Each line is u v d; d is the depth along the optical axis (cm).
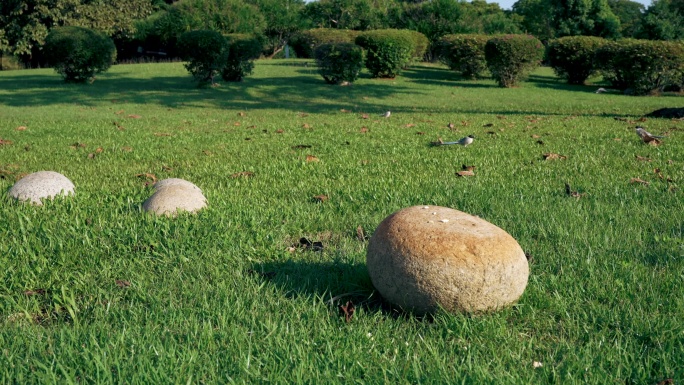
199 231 470
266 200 594
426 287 328
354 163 780
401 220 352
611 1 5894
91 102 1748
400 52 2502
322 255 441
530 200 580
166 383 269
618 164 759
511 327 333
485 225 348
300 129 1160
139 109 1608
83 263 421
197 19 3556
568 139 995
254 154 862
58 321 342
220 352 300
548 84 2603
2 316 348
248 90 2072
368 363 291
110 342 304
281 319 339
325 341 312
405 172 727
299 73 2598
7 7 3023
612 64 2350
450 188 627
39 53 3403
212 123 1296
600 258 428
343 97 1955
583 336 321
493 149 892
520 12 5819
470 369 281
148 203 521
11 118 1377
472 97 2044
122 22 3319
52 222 493
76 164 791
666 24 3206
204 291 374
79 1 3097
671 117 1370
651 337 314
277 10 3872
